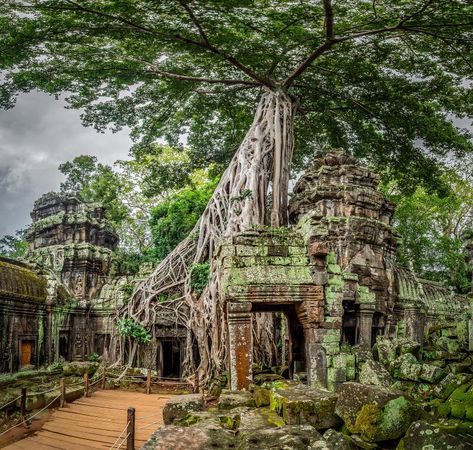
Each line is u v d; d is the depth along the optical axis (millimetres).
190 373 14867
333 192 14469
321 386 8414
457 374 7035
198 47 16062
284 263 8984
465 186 27766
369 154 24391
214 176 27453
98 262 20797
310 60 17141
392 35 15086
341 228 13828
